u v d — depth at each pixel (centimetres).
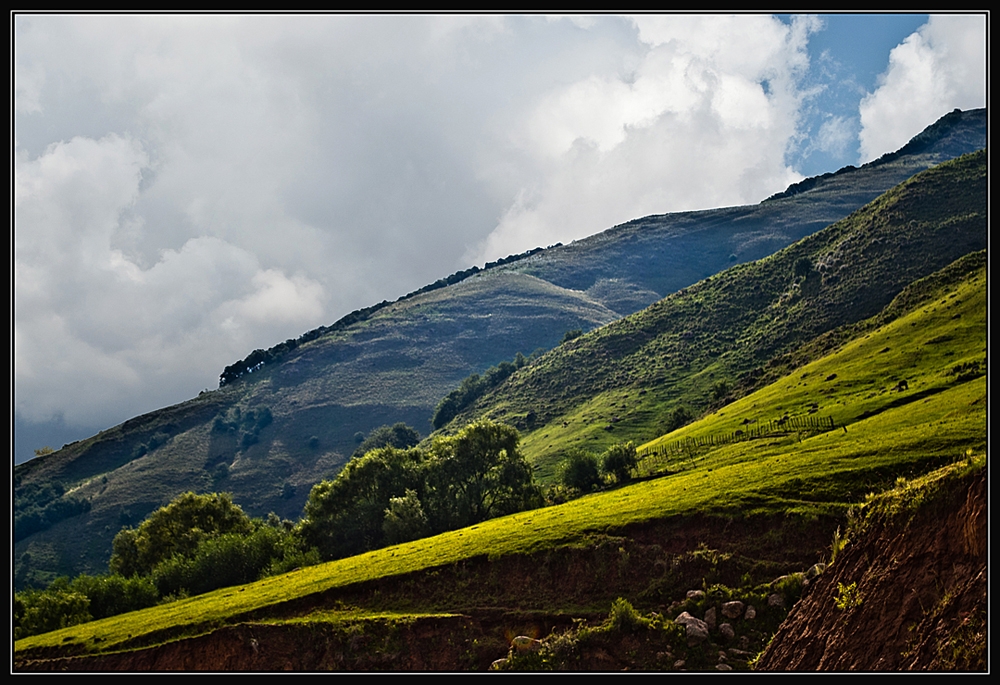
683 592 4444
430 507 8706
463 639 4566
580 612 4541
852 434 6512
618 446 8806
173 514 9512
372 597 5166
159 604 6981
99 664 4775
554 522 5769
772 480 5166
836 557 2398
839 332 12469
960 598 1755
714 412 11575
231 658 4703
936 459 4794
